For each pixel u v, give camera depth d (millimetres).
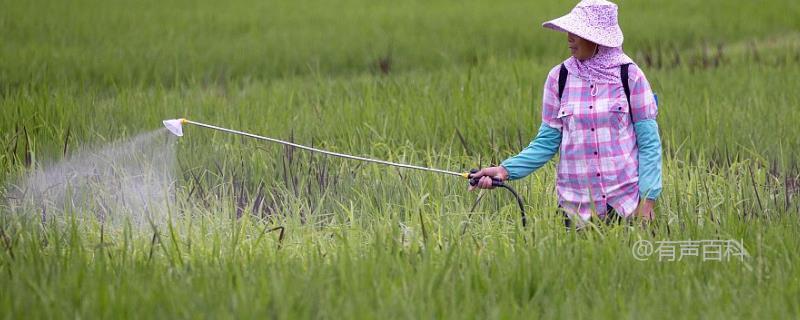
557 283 14344
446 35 47062
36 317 13156
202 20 53062
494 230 17688
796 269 15062
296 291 13805
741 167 21562
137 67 36844
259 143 24203
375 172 21062
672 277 14719
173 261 15641
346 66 40188
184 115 27656
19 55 38031
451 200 19516
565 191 16938
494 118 26484
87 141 24250
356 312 13031
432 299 13484
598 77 16297
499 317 12930
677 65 37438
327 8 61062
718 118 26078
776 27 51781
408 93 30234
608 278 14703
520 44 44406
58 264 15320
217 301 13508
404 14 56719
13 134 24500
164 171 21172
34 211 19391
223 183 20484
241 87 35531
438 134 25719
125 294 13719
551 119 16891
